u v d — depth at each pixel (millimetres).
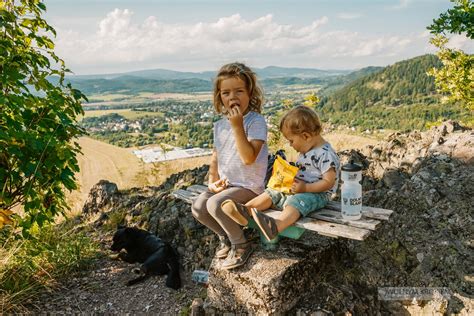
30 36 4059
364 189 4555
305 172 3100
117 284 3982
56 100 3834
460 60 8641
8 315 3414
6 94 3590
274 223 2812
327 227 2809
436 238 3385
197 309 3227
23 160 3674
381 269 3344
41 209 3885
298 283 2998
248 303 2945
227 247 3227
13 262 3793
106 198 6180
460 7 6164
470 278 3027
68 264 4148
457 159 4188
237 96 3068
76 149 4051
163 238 4719
